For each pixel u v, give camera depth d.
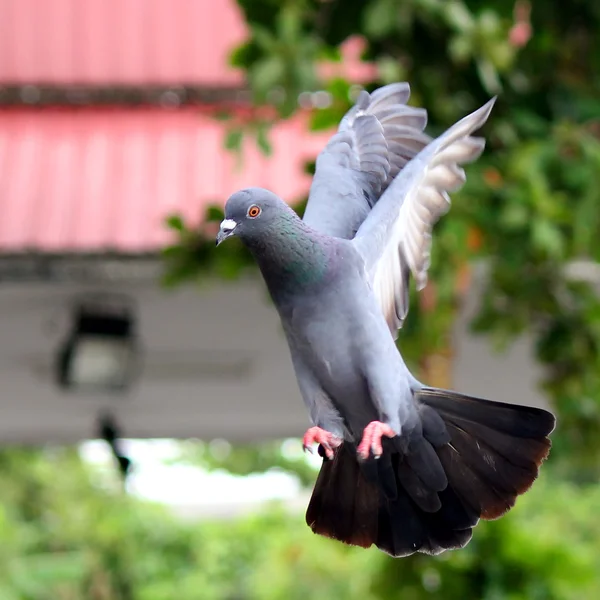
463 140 6.08
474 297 12.88
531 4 10.25
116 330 12.62
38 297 12.85
